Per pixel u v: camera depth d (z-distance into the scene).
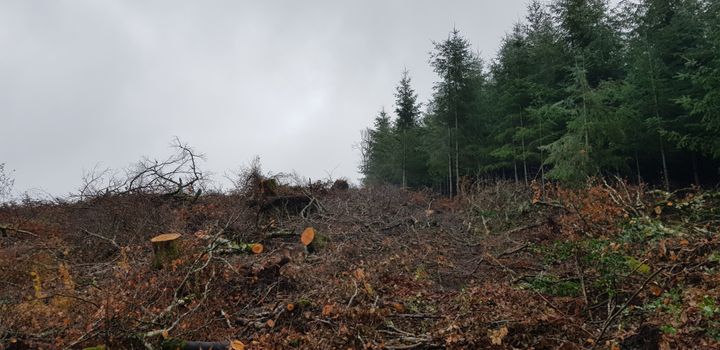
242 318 5.02
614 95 14.71
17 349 3.94
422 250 8.30
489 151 20.89
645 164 16.73
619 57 18.34
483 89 24.66
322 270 6.70
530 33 23.80
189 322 4.59
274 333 4.68
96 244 7.66
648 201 9.46
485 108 22.53
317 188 12.66
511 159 20.53
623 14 16.95
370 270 6.35
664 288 4.88
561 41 18.56
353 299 5.32
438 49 21.69
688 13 15.12
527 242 7.98
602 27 18.28
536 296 5.39
